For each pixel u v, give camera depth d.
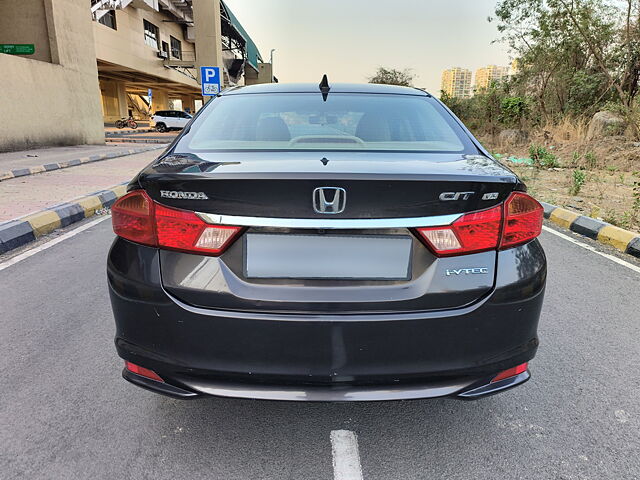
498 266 1.71
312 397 1.68
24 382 2.46
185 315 1.66
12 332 3.01
